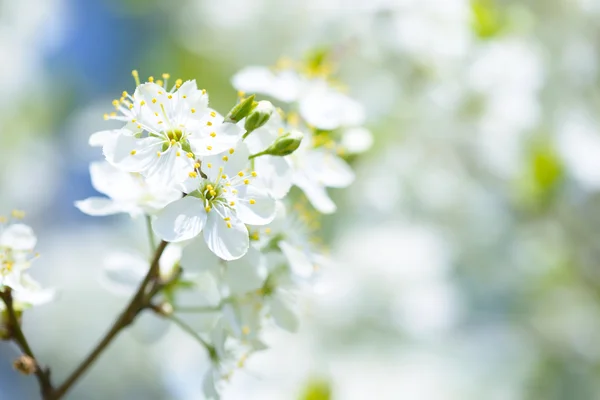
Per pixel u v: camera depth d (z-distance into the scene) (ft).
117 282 1.47
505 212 2.06
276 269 1.40
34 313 2.32
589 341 2.00
